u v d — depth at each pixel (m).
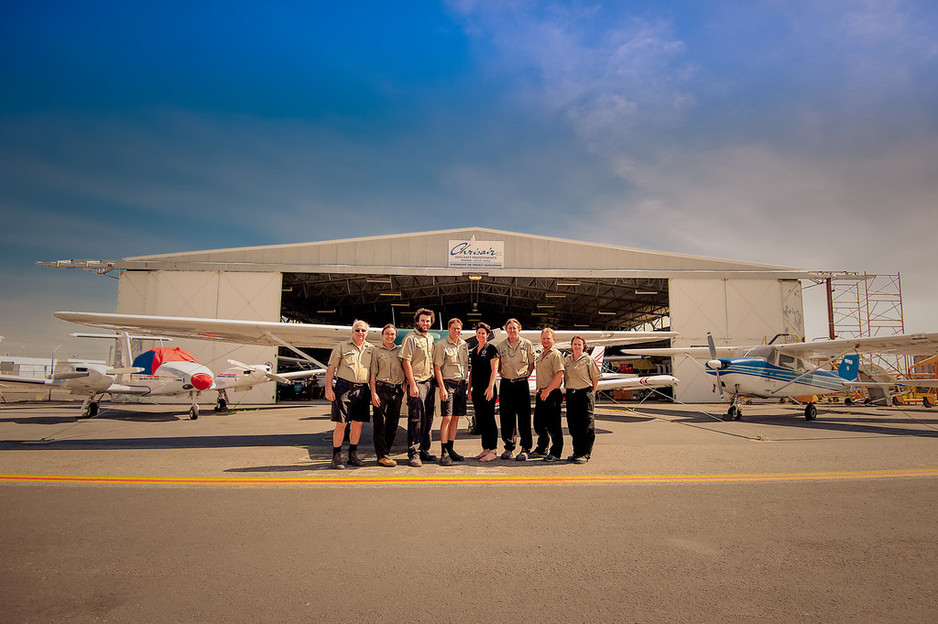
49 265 18.55
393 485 4.18
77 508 3.43
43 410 14.02
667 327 30.56
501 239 20.27
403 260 19.97
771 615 1.89
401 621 1.84
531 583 2.19
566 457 5.79
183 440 7.42
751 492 3.92
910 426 9.85
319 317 33.59
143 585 2.16
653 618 1.86
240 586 2.15
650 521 3.13
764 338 20.41
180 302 19.28
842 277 20.80
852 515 3.26
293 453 6.09
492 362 5.53
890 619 1.86
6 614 1.87
